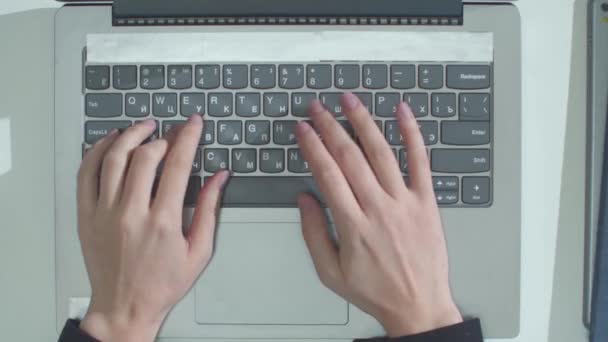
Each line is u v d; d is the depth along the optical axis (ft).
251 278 2.06
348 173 1.95
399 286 1.92
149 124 2.01
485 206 2.05
